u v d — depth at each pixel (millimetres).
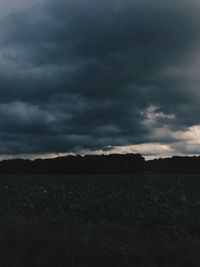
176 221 14516
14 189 24969
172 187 25688
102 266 10453
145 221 14367
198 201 19250
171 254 10898
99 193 22656
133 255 10680
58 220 13297
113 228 12875
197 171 53156
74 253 10758
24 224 12406
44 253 10906
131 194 21375
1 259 10797
